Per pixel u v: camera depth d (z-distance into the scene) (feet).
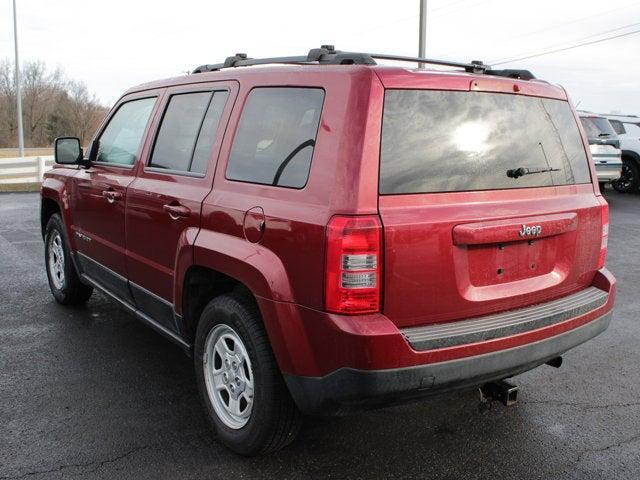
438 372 8.56
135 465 9.92
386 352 8.15
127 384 12.98
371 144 8.38
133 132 14.25
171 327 12.30
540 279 10.19
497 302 9.50
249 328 9.62
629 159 50.62
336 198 8.36
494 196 9.44
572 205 10.57
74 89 198.90
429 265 8.65
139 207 12.75
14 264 23.91
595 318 10.80
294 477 9.73
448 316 8.99
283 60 10.95
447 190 8.96
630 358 15.17
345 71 8.92
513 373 9.84
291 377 8.97
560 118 10.94
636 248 29.09
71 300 18.16
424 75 9.04
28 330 16.20
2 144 195.42
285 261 8.93
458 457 10.41
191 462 10.06
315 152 8.88
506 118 9.91
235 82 11.09
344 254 8.15
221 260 10.05
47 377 13.24
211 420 10.82
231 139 10.70
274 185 9.47
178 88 12.82
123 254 13.74
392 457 10.37
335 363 8.39
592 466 10.19
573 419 11.87
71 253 16.97
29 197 47.55
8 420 11.27
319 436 11.04
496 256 9.48
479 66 10.75
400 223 8.35
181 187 11.50
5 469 9.68
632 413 12.15
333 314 8.30
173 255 11.66
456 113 9.25
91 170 15.53
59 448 10.35
